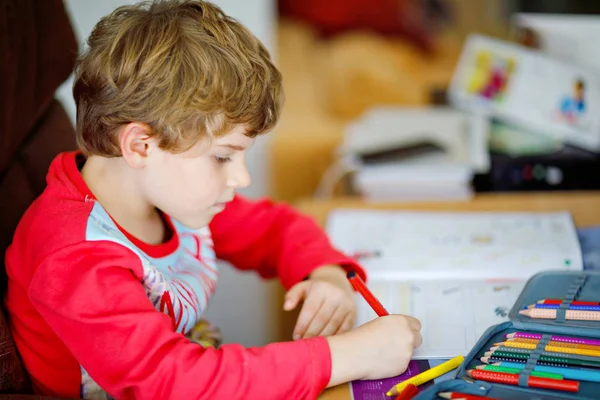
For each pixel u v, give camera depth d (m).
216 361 0.76
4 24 0.95
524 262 1.07
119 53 0.77
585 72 1.49
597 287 0.92
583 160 1.43
